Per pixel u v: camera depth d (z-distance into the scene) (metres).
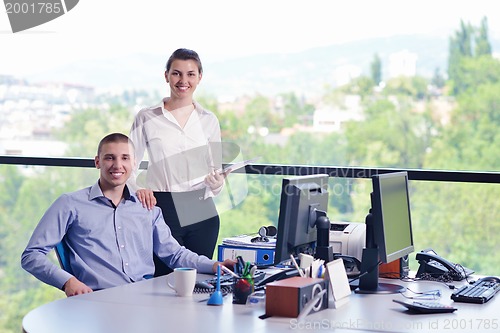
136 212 3.27
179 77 3.89
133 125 3.96
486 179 4.12
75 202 3.18
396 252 2.90
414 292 2.89
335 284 2.56
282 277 2.85
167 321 2.29
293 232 2.84
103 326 2.21
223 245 3.38
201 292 2.77
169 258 3.32
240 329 2.20
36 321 2.27
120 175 3.20
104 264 3.17
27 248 3.07
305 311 2.32
